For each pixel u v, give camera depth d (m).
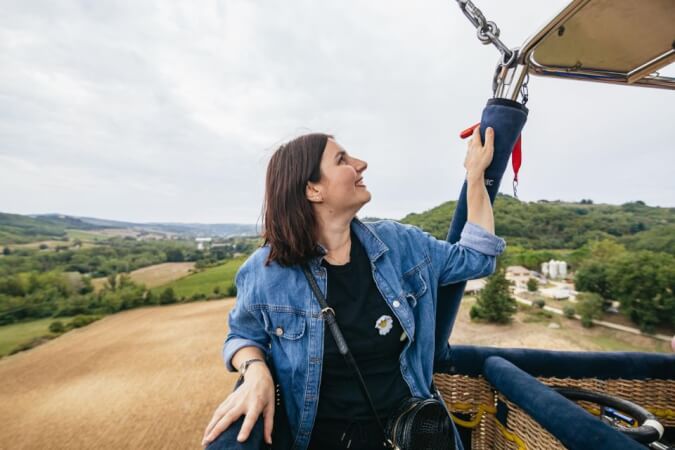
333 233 1.27
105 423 11.20
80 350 20.34
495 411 1.65
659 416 1.65
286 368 1.19
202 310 28.72
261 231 1.34
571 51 1.09
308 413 1.16
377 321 1.20
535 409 1.18
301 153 1.23
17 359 19.48
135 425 10.86
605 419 1.44
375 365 1.21
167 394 13.26
